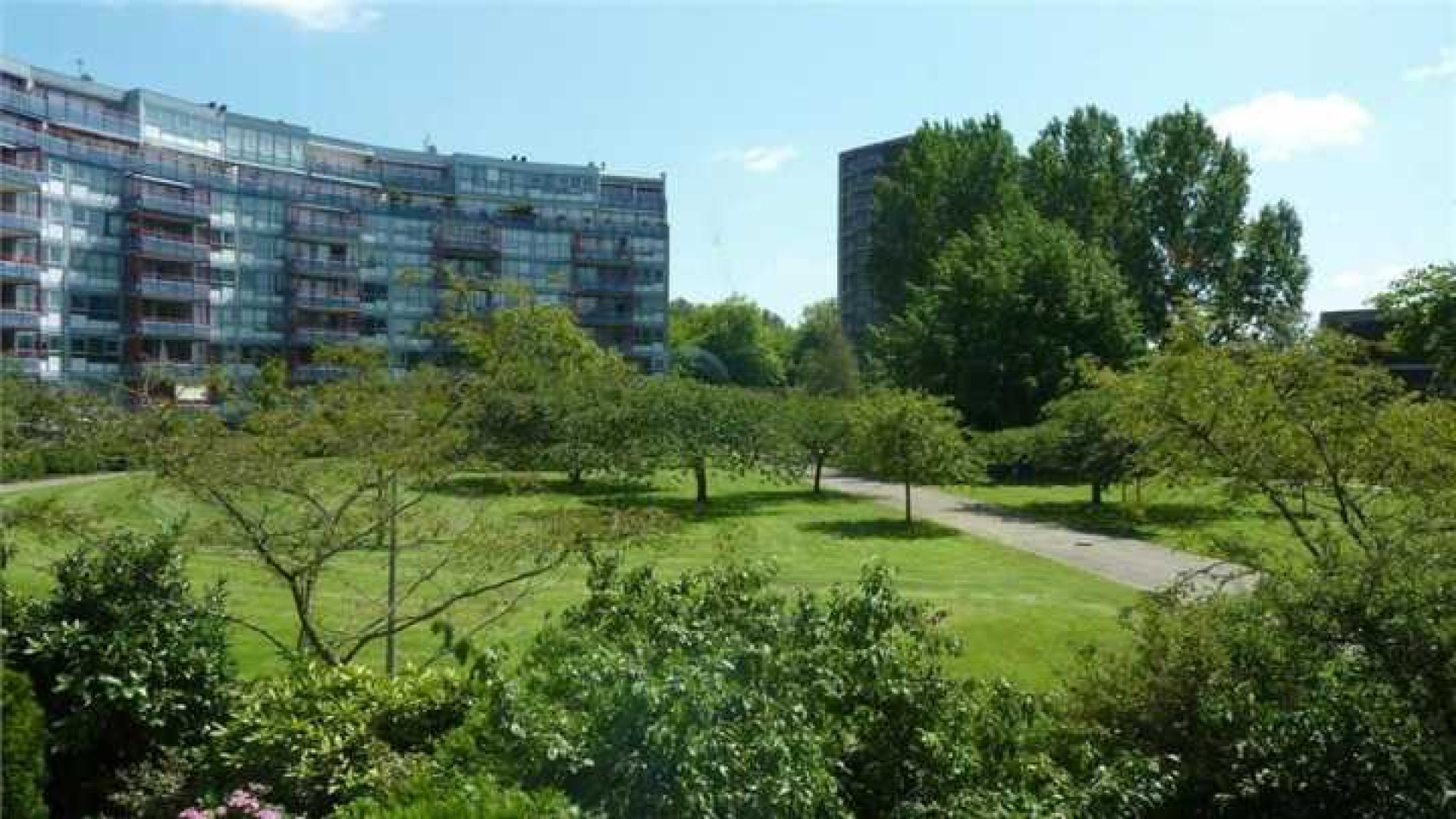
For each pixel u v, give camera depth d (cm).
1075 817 566
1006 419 4934
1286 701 662
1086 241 5853
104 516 863
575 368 3638
